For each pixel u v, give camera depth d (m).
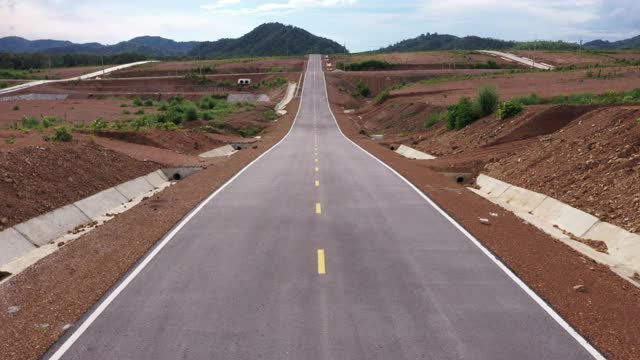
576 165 19.00
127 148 31.03
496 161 25.75
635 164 16.47
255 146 41.22
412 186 20.89
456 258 11.45
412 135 49.25
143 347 7.37
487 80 85.38
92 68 183.12
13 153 19.05
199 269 10.71
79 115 72.94
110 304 8.90
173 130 41.56
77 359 7.03
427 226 14.30
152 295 9.31
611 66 92.75
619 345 7.39
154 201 17.98
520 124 30.86
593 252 12.91
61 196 17.56
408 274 10.41
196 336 7.71
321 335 7.73
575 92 53.28
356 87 124.56
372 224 14.52
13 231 13.82
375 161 30.14
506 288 9.64
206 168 27.08
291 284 9.84
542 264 11.05
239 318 8.34
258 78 148.25
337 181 22.19
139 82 138.25
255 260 11.28
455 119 40.38
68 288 9.69
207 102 89.25
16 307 8.84
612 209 14.74
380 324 8.11
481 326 8.03
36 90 119.38
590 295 9.32
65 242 14.43
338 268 10.76
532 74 87.19
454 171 26.30
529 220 16.58
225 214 15.75
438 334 7.76
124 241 12.79
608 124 20.92
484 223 14.67
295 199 18.08
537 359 7.00
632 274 11.24
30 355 7.13
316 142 45.03
